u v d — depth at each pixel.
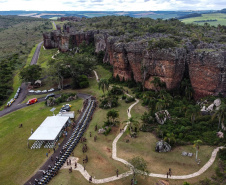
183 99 81.31
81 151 59.25
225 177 45.34
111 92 95.94
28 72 112.81
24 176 51.31
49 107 90.06
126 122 71.94
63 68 107.00
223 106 60.25
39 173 51.97
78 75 110.25
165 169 49.91
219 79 73.50
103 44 149.62
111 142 62.25
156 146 56.56
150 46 88.25
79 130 69.88
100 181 47.97
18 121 79.50
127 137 63.94
